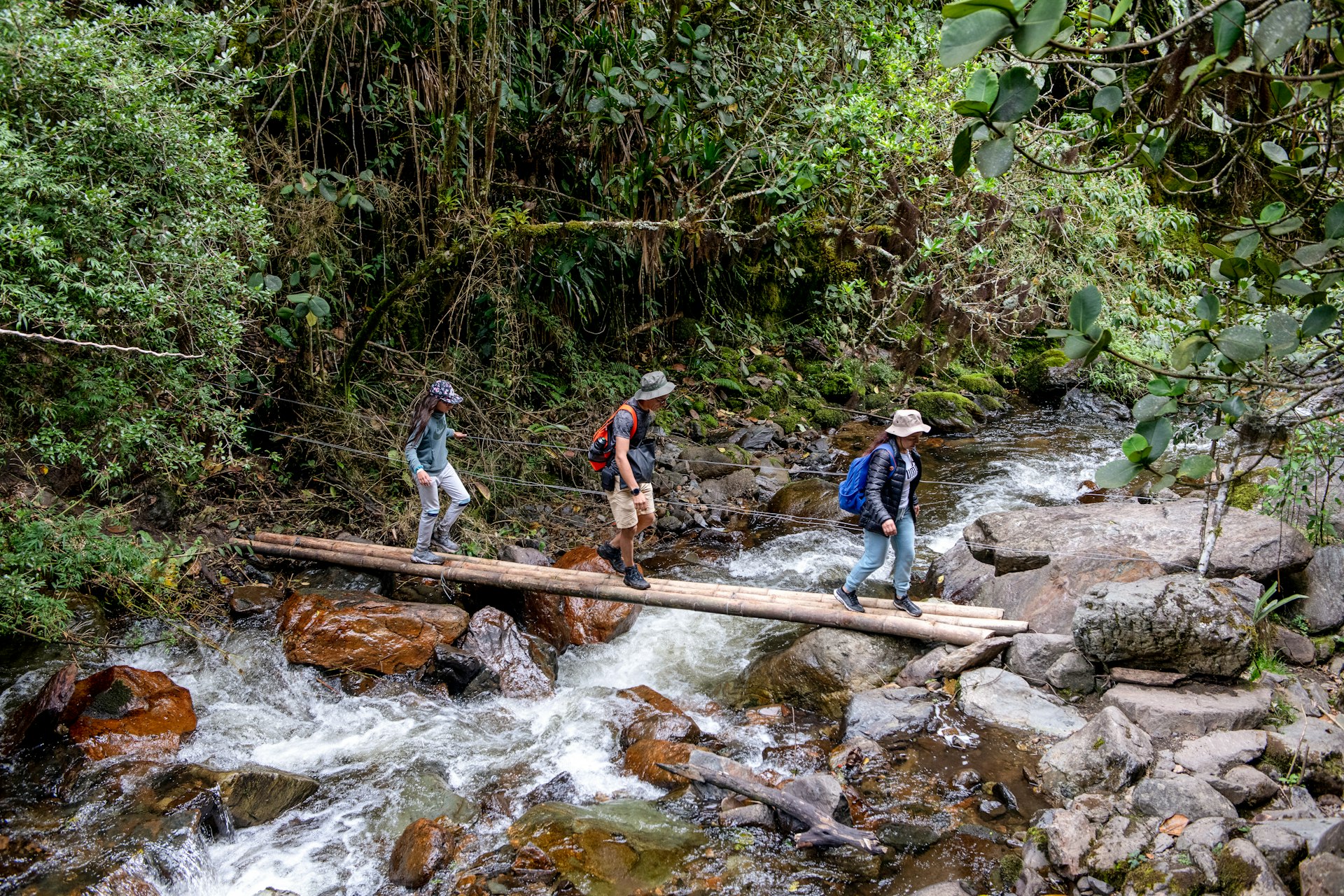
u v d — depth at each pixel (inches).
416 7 306.2
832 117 325.4
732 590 249.8
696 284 454.3
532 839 166.7
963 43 75.1
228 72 245.0
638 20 329.7
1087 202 380.2
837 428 453.1
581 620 254.2
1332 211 98.6
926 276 387.9
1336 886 131.3
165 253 205.5
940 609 236.7
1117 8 90.3
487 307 353.1
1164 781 157.8
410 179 348.8
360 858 168.6
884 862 160.1
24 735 187.3
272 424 311.9
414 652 231.1
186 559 242.8
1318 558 215.3
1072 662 206.5
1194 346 98.8
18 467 230.5
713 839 169.5
